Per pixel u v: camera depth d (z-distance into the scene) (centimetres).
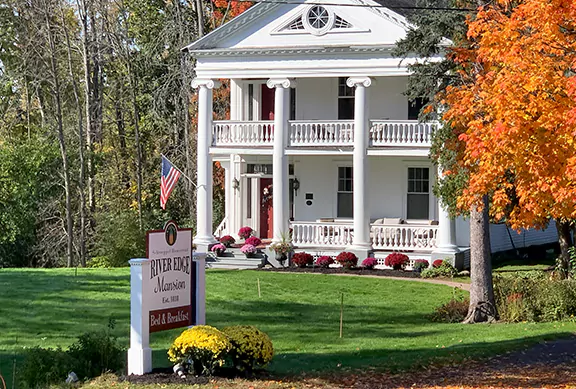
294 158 3809
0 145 4938
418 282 3059
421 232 3412
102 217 4200
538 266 3450
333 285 2959
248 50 3594
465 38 2352
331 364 1680
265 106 3866
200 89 3688
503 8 1817
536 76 1370
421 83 2464
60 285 2792
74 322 2258
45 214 4541
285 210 3544
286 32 3572
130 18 5169
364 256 3419
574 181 1347
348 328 2272
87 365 1502
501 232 3806
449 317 2409
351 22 3488
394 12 3416
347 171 3753
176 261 1521
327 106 3766
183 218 4962
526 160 1398
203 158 3684
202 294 1564
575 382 1497
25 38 4775
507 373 1584
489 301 2342
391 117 3672
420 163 3634
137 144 4684
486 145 1443
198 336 1431
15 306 2439
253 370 1520
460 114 1602
